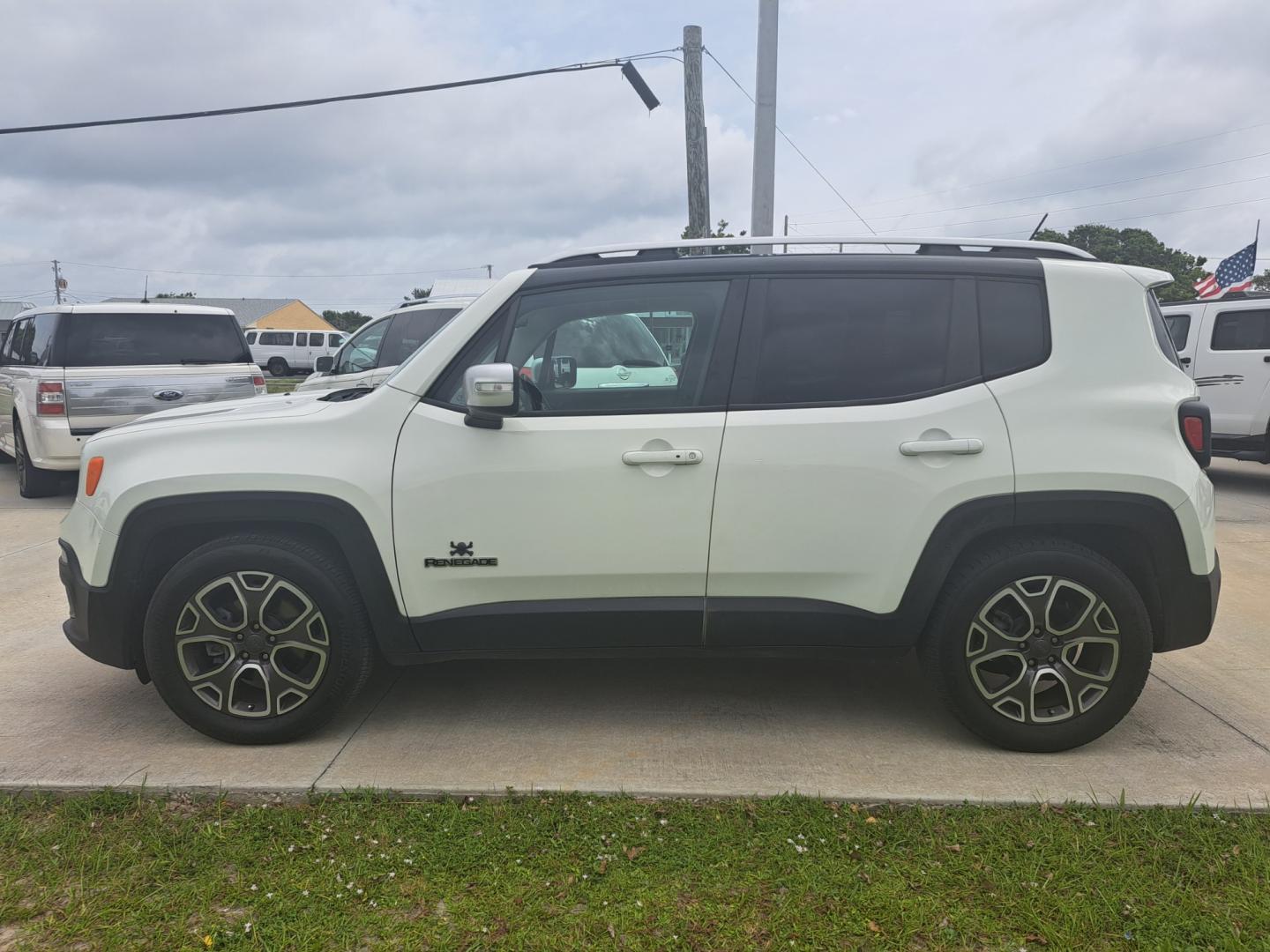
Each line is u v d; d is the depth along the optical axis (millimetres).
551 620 3188
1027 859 2500
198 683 3205
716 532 3123
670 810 2791
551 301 3281
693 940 2199
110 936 2211
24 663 4172
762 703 3668
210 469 3117
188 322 8805
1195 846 2539
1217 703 3658
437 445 3145
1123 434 3090
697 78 14758
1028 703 3137
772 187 11398
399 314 9273
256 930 2223
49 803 2838
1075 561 3061
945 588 3176
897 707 3641
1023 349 3172
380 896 2365
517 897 2359
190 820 2738
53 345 8289
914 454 3080
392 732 3389
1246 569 6004
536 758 3158
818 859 2520
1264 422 9312
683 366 3211
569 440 3123
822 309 3221
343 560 3238
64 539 3398
